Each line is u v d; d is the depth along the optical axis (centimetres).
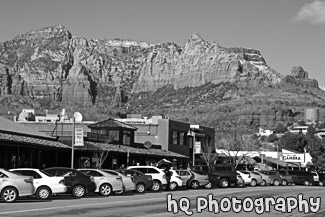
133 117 9694
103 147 5209
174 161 6900
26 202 2506
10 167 4122
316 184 6062
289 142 12850
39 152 4575
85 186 2914
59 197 2905
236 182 4900
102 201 2708
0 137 3669
